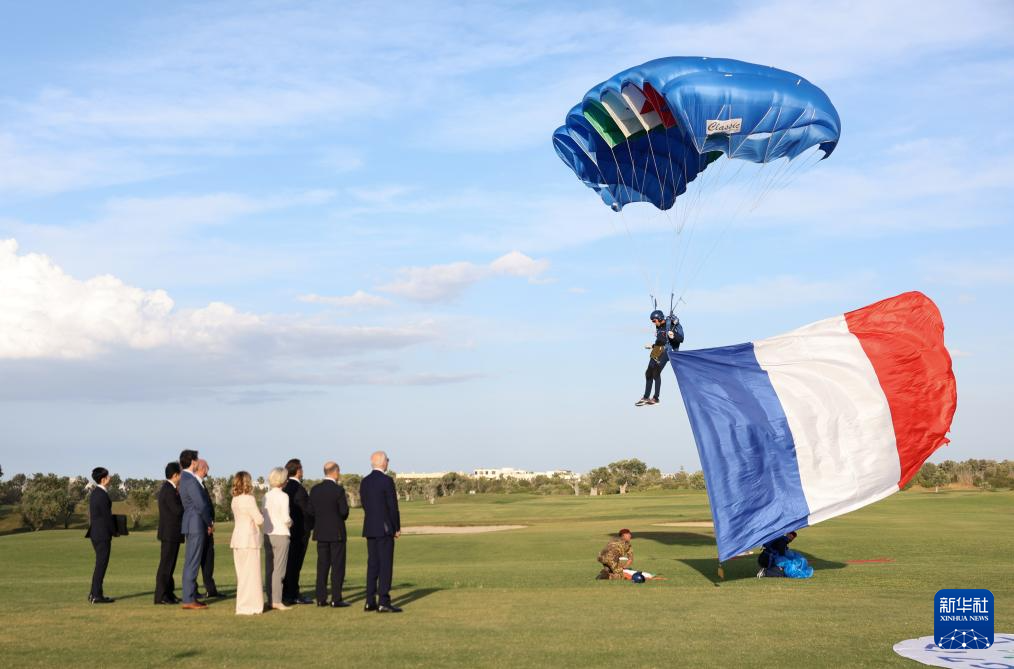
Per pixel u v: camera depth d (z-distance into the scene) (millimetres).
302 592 16219
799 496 18375
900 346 19438
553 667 8727
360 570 23531
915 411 19078
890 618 11750
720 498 18328
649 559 24031
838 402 19047
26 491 85375
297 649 9789
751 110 20859
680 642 10055
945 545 26172
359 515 79438
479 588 16406
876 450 18766
